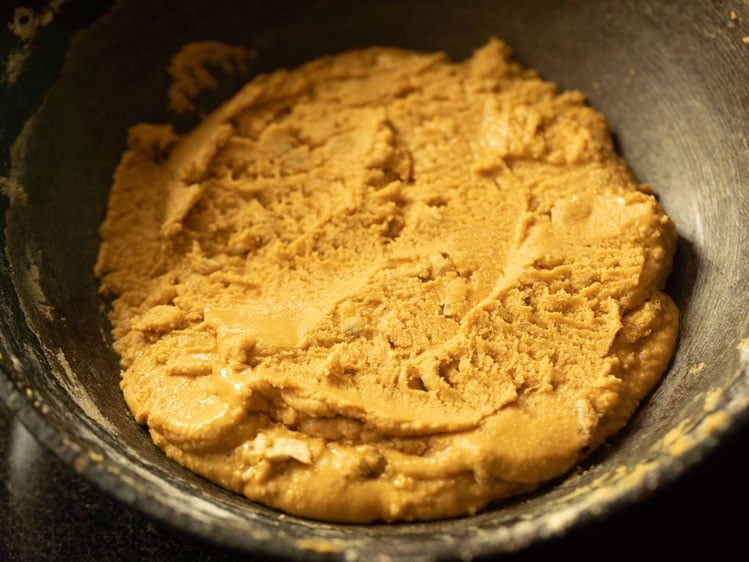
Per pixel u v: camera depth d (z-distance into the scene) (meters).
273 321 0.25
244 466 0.22
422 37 0.31
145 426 0.25
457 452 0.22
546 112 0.29
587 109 0.29
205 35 0.30
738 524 0.23
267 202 0.28
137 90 0.29
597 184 0.27
